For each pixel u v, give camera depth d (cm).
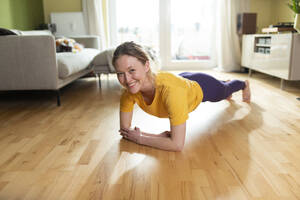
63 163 114
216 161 113
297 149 124
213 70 468
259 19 453
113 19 471
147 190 92
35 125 171
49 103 238
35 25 432
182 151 124
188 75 146
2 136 151
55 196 89
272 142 133
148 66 106
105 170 107
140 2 466
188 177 100
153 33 478
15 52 217
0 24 320
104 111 205
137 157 118
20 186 96
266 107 202
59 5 455
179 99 112
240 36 437
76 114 197
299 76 256
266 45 314
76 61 255
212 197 87
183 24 479
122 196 89
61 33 452
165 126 163
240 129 154
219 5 439
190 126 161
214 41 480
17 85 222
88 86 326
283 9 402
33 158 120
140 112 196
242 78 361
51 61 217
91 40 408
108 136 147
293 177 98
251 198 86
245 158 115
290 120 169
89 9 446
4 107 225
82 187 95
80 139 143
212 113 188
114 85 330
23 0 387
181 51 489
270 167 106
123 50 99
